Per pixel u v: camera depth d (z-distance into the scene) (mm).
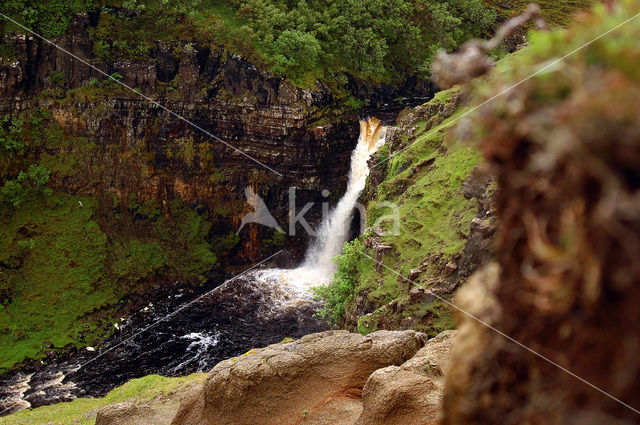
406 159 33719
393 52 53906
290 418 11859
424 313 24438
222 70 44719
